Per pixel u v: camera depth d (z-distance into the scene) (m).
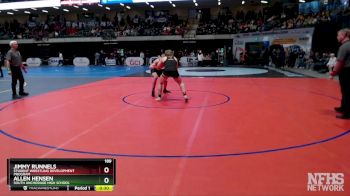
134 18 38.06
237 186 3.56
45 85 14.72
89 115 7.59
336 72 6.80
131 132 5.95
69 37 35.88
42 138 5.63
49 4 30.11
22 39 37.00
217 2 32.94
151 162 4.36
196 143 5.20
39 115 7.69
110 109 8.32
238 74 19.44
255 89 12.20
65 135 5.82
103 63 35.06
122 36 34.59
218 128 6.16
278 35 25.55
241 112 7.70
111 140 5.45
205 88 12.62
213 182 3.68
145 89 12.57
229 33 31.88
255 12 34.81
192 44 34.34
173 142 5.28
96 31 36.19
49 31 38.44
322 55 21.39
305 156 4.50
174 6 35.78
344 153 4.61
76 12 39.94
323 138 5.39
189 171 4.02
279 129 6.02
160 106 8.63
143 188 3.55
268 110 7.93
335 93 10.87
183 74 19.80
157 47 35.31
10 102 9.78
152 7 36.66
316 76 17.38
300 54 23.73
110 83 15.24
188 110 8.02
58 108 8.60
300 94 10.72
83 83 15.43
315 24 22.45
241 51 29.33
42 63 36.62
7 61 10.88
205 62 29.45
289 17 29.28
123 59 34.66
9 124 6.77
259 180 3.71
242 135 5.64
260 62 28.14
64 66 34.00
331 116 7.15
